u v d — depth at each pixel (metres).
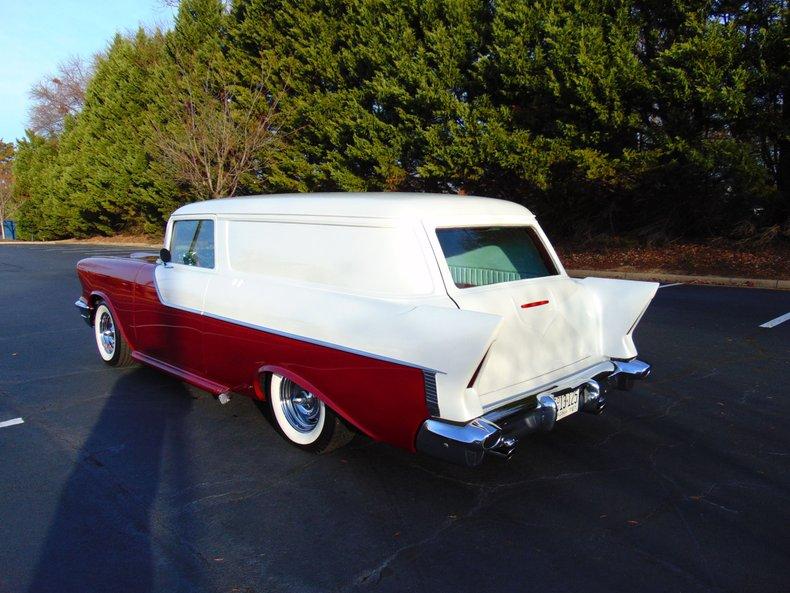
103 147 30.52
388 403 3.13
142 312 5.11
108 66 29.78
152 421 4.58
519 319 3.40
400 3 14.59
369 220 3.40
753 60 10.89
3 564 2.75
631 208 14.50
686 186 12.66
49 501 3.34
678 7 11.27
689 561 2.70
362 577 2.63
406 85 14.53
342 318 3.33
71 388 5.43
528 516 3.12
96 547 2.89
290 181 19.09
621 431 4.21
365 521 3.10
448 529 3.01
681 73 10.73
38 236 42.78
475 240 3.65
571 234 15.55
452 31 13.62
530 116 13.17
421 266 3.23
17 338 7.62
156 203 26.88
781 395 4.85
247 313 3.94
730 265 11.53
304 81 18.59
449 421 2.92
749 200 12.54
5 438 4.28
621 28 11.74
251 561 2.77
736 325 7.34
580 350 3.87
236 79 20.06
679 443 3.99
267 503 3.30
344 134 16.91
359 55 15.86
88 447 4.09
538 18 12.41
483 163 13.89
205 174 20.98
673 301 9.10
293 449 4.02
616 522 3.04
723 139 11.40
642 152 11.80
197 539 2.95
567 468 3.66
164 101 22.89
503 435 3.04
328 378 3.42
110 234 36.44
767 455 3.79
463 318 2.84
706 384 5.17
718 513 3.11
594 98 11.79
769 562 2.68
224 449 4.04
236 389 4.24
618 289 4.04
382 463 3.78
